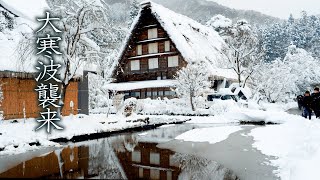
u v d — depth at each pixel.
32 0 22.45
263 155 10.40
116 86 39.66
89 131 15.36
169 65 39.22
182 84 29.81
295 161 8.24
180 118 24.94
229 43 39.81
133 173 8.23
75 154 10.77
